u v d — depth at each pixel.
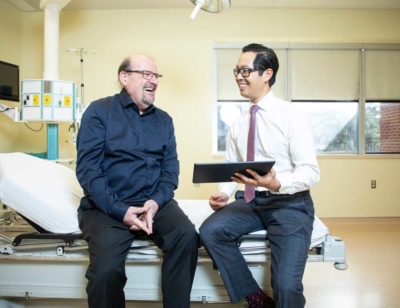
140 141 1.47
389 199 3.66
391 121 3.77
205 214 1.71
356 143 3.78
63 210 1.39
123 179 1.42
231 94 3.78
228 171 1.17
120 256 1.20
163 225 1.32
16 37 3.62
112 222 1.29
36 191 1.39
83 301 1.54
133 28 3.63
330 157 3.63
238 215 1.38
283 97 3.75
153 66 1.52
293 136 1.35
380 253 2.53
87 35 3.65
